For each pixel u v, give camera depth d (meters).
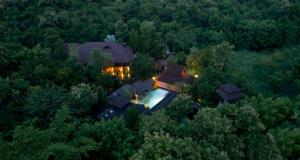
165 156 26.02
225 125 31.23
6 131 38.56
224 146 30.70
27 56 59.47
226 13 98.00
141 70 63.00
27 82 49.72
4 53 56.38
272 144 33.00
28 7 80.75
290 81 66.25
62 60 60.50
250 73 74.38
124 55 67.81
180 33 80.81
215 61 62.31
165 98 56.78
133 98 56.16
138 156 26.23
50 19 75.31
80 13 83.38
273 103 50.81
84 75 56.44
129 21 81.50
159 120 33.44
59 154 26.86
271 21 91.62
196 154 27.08
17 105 44.56
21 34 69.88
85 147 28.50
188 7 94.12
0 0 79.38
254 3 105.19
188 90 56.09
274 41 89.44
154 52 70.62
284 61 76.62
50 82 51.28
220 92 53.53
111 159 32.50
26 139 27.81
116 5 91.19
